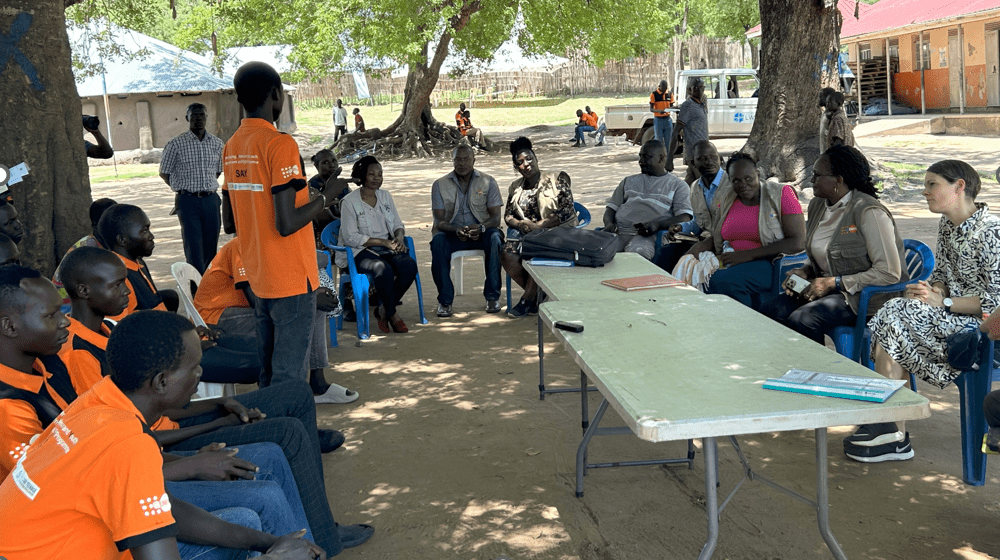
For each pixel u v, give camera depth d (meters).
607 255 4.91
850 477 3.79
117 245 3.82
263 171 3.65
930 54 22.98
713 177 5.99
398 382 5.29
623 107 22.16
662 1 37.78
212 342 4.16
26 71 5.36
